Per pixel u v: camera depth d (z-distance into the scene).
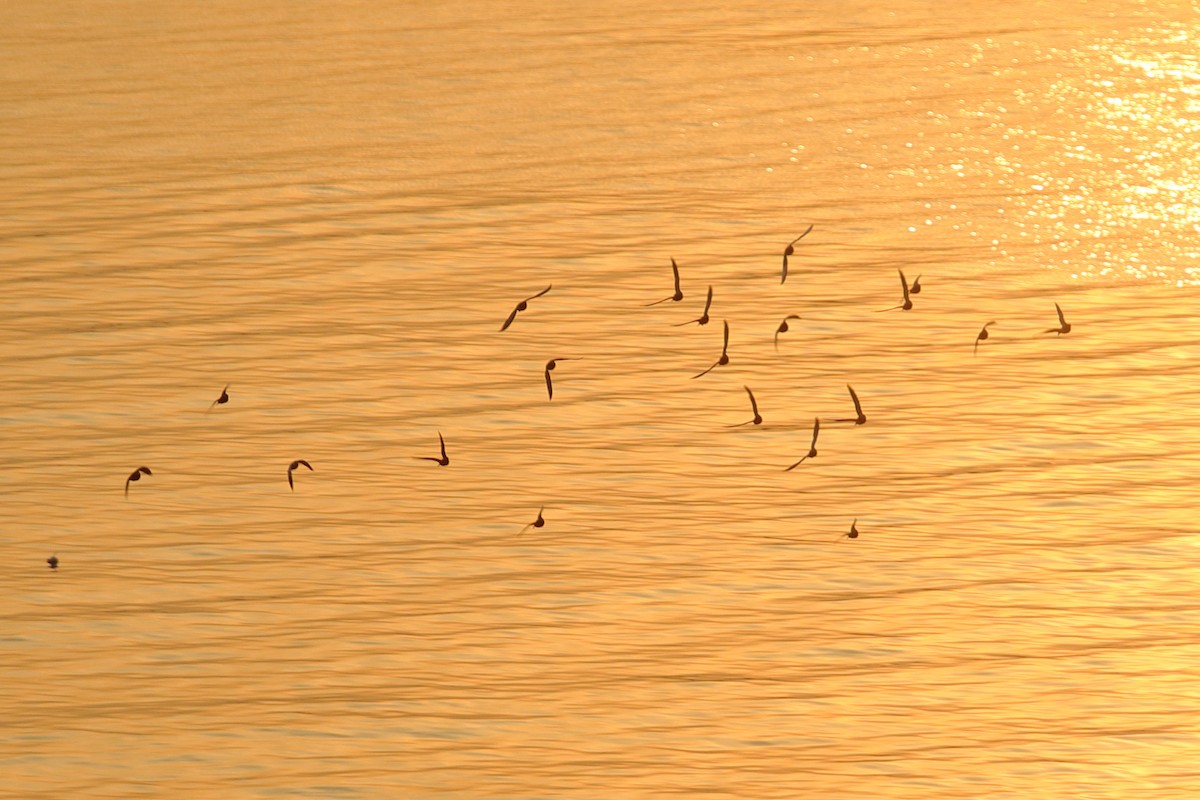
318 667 13.66
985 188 23.31
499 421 17.70
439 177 24.02
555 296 20.48
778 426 17.53
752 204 22.97
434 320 19.94
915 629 14.10
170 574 15.02
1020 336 19.34
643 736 12.76
